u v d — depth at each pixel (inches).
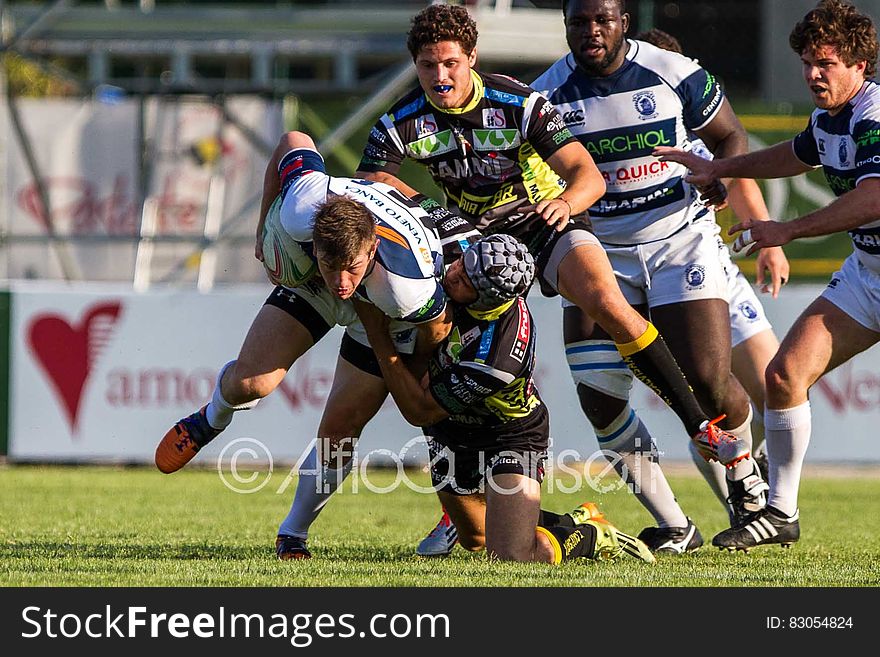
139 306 1472.7
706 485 1374.3
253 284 1764.3
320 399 1461.6
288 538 753.0
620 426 823.1
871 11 1657.2
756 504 850.1
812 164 810.8
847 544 872.9
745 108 1573.6
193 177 1785.2
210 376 1470.2
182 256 1764.3
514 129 744.3
